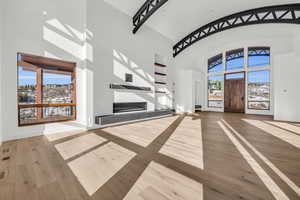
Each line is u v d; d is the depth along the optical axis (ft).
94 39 11.91
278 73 15.74
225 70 25.18
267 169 5.08
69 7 10.91
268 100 20.99
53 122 10.27
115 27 13.79
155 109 19.85
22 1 8.77
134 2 14.42
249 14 18.47
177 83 24.75
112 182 4.31
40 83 11.71
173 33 22.00
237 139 8.92
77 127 11.35
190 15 18.97
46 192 3.83
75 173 4.84
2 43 8.07
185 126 13.02
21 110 10.72
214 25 22.02
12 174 4.75
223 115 20.81
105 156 6.29
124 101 14.69
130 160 5.89
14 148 7.20
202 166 5.34
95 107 12.04
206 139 8.95
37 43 9.37
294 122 14.53
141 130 11.40
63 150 6.98
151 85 18.34
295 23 15.39
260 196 3.63
